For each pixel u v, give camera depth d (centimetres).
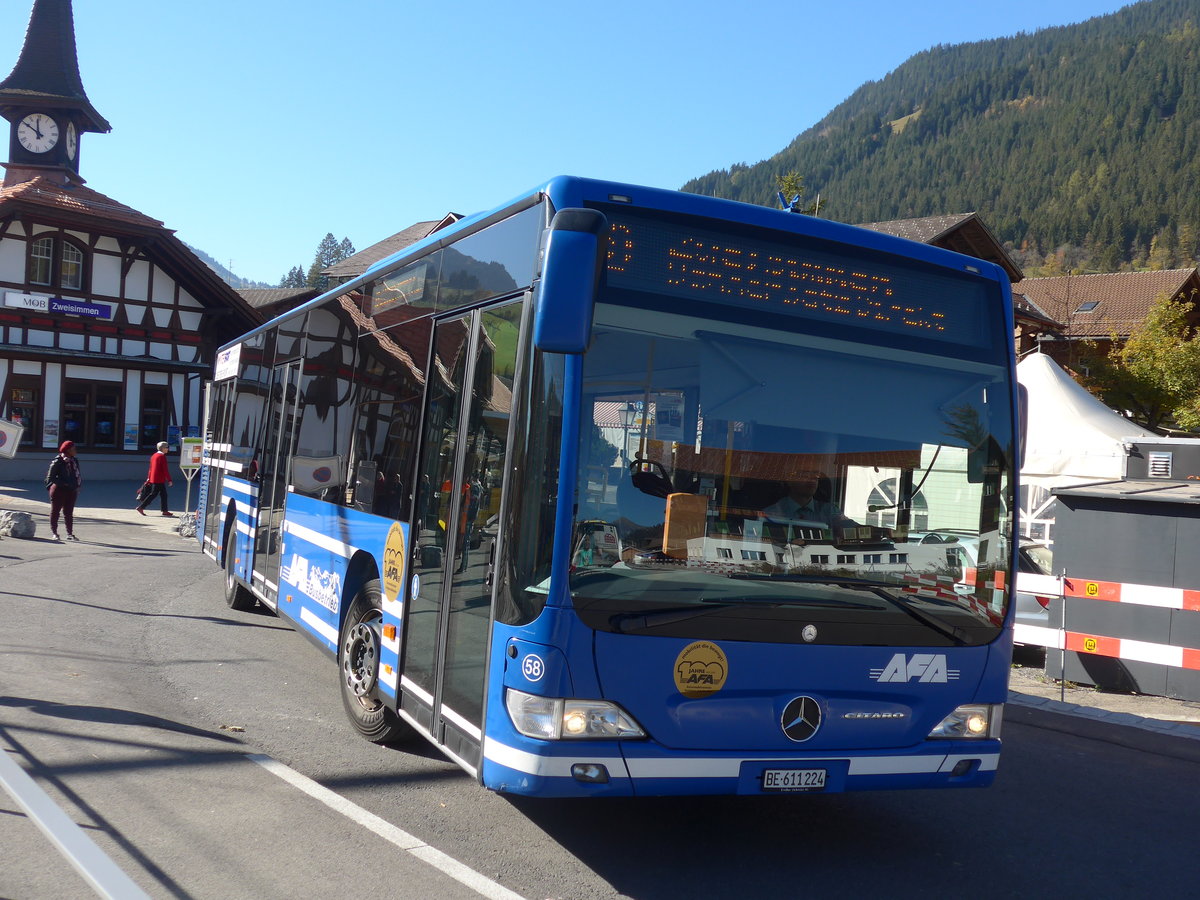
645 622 433
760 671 450
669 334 454
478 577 476
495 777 439
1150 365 3678
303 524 807
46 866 419
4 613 995
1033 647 1124
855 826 557
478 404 500
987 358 515
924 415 494
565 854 484
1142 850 540
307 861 445
